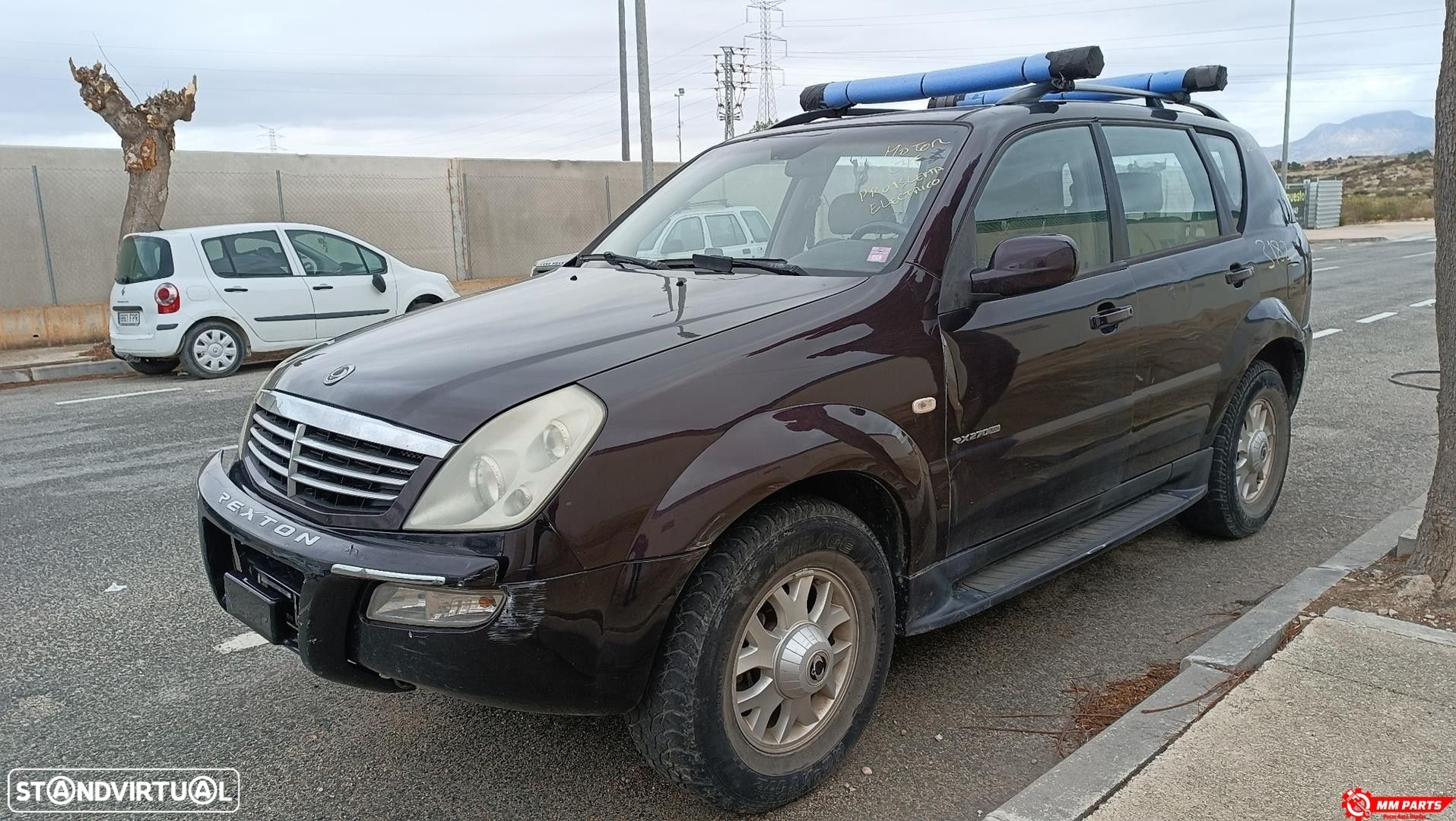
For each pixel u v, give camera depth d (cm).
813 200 355
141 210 1316
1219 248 438
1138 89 482
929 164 339
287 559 250
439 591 234
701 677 248
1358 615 341
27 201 1427
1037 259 304
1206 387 425
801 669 268
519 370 256
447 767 304
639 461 240
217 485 295
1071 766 270
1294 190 3859
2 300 1420
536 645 232
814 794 285
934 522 304
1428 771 258
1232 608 404
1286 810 246
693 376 256
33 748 320
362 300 1177
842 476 286
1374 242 2986
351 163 1730
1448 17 346
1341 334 1110
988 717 325
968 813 276
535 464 236
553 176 1972
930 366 300
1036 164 358
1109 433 374
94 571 475
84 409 915
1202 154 450
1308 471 588
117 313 1107
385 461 247
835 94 451
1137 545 476
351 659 252
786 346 274
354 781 299
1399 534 429
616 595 237
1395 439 652
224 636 402
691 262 361
